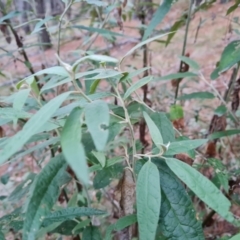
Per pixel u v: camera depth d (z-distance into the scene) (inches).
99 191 27.6
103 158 13.5
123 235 15.1
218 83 48.6
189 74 21.7
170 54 60.9
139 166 13.0
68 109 11.2
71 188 26.5
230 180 22.9
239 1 21.8
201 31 64.2
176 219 12.2
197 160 25.2
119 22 28.7
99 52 37.7
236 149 31.4
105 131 8.1
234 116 23.4
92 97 12.4
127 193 13.7
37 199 10.3
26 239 9.7
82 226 17.0
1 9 26.5
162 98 36.3
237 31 27.3
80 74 12.3
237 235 11.9
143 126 24.9
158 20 19.9
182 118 19.4
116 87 13.0
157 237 16.3
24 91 11.8
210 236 25.7
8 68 53.4
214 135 21.3
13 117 11.2
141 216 11.0
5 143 11.6
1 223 15.3
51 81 15.7
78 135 8.2
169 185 12.6
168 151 12.3
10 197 19.9
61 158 11.2
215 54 58.4
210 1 25.7
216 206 10.7
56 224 18.5
